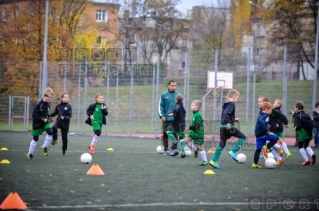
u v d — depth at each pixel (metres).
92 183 11.01
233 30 59.69
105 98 33.81
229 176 12.70
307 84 32.28
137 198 9.38
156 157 17.42
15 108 35.28
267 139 14.70
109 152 19.23
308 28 46.59
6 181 11.12
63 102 17.47
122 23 55.12
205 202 9.17
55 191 9.95
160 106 18.69
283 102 26.77
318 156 20.05
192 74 34.38
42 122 16.02
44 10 43.47
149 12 55.53
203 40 60.62
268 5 47.75
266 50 47.50
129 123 32.75
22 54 42.97
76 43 46.22
